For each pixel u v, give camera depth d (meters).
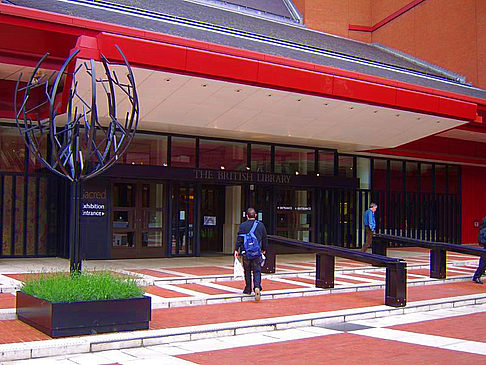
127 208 17.73
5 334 7.42
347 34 33.62
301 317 9.21
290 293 11.63
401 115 17.69
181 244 18.86
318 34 26.83
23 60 12.50
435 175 27.64
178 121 15.91
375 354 7.20
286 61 14.38
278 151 20.72
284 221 21.09
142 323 7.90
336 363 6.72
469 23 27.77
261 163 20.30
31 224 16.95
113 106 8.35
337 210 22.75
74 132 8.20
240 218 20.52
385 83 16.36
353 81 15.66
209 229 20.84
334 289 12.34
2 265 14.86
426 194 27.20
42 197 17.16
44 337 7.26
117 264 16.00
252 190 20.42
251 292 11.29
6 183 16.56
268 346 7.59
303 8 33.16
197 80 13.55
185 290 11.66
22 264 15.12
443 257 15.20
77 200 8.39
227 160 19.44
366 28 34.12
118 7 15.13
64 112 13.49
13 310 8.66
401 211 26.17
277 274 14.33
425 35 30.34
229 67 13.50
